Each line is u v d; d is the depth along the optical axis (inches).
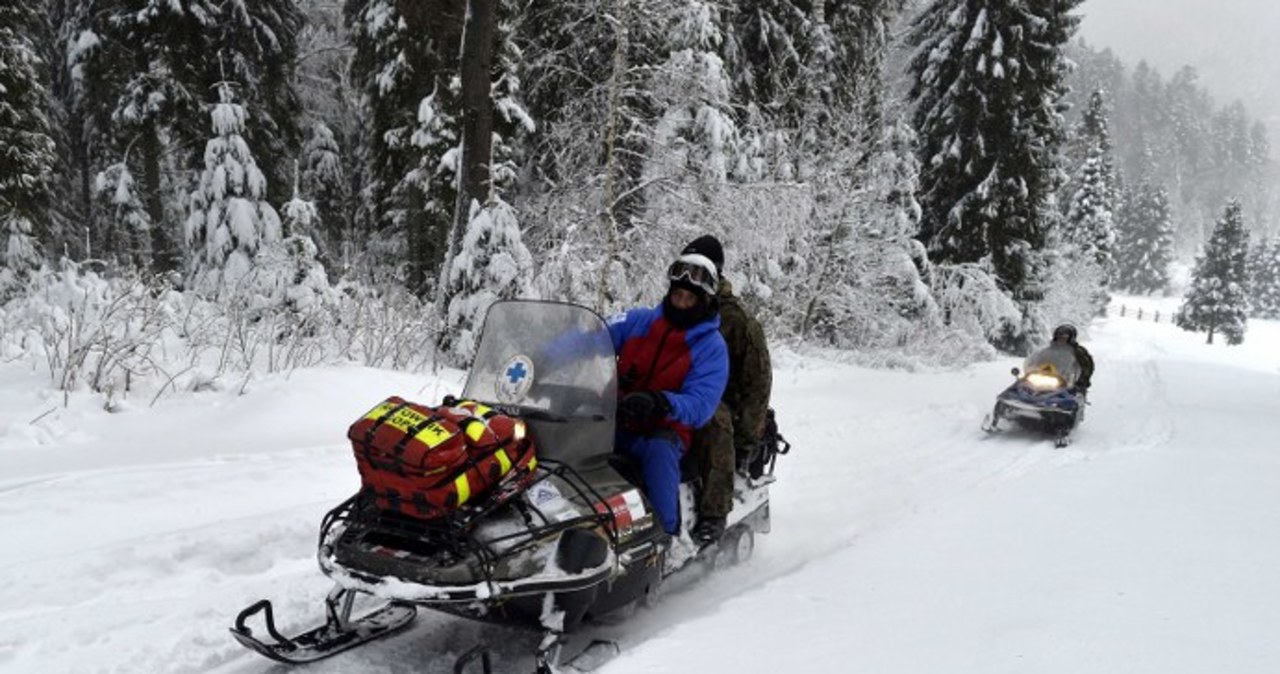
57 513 205.8
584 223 462.3
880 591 179.8
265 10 757.3
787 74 748.0
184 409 309.9
